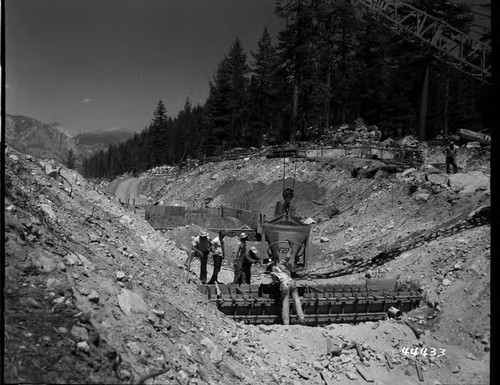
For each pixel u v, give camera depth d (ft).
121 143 457.27
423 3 77.46
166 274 30.99
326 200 91.91
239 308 36.37
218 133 211.00
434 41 64.18
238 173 132.77
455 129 155.94
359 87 154.40
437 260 47.32
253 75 203.31
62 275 18.20
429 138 154.51
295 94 129.49
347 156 105.81
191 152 289.53
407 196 74.13
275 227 52.08
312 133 135.44
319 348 33.71
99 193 39.78
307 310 39.22
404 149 99.86
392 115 154.71
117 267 23.95
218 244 45.78
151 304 22.77
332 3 120.16
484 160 83.20
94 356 14.98
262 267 58.29
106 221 32.32
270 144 166.50
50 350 13.91
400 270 49.73
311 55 124.16
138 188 236.63
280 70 129.90
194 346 22.59
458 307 40.24
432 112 155.43
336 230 75.61
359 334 36.73
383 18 69.26
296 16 121.90
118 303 19.85
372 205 77.46
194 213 95.04
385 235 65.77
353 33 140.67
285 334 34.12
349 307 40.52
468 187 67.36
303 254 52.44
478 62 63.77
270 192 108.27
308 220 82.53
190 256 39.88
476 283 41.29
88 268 20.74
